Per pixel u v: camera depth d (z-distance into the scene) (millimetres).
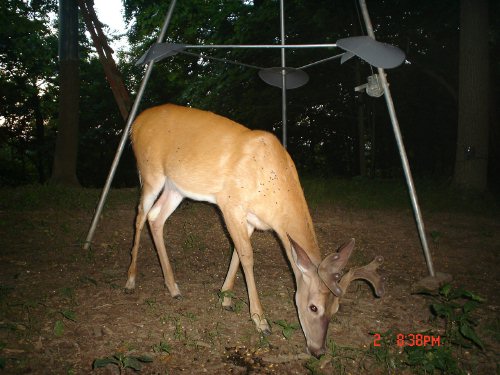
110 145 25078
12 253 5613
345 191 10500
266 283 5074
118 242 6297
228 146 4363
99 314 4117
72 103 11391
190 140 4609
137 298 4543
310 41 14531
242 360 3523
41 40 18750
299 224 4039
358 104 15633
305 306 3596
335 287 3293
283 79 6125
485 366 3457
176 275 5250
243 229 4270
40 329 3750
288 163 4383
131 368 3305
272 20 14297
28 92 22109
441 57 15172
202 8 14547
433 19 13422
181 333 3834
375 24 14312
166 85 22219
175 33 16406
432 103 17078
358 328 4059
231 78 14906
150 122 5043
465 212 8938
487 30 10297
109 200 8711
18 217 7227
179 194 5090
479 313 4348
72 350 3492
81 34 19047
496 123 15094
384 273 5461
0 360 3074
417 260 6020
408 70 16031
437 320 4219
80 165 25219
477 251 6418
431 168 18156
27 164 28156
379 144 18781
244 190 4242
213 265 5645
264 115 16500
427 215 8562
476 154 10414
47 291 4543
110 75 9930
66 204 8180
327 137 19406
